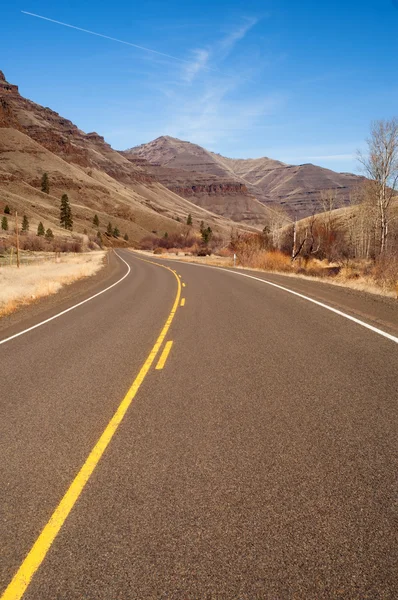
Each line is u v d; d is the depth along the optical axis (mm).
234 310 11266
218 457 3395
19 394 5441
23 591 2133
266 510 2652
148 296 16062
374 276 17484
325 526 2473
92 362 6848
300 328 8398
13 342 9102
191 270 31016
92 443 3842
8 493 3070
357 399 4484
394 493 2770
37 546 2461
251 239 49469
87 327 10250
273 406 4430
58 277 26797
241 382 5293
